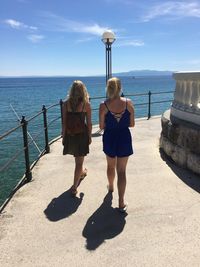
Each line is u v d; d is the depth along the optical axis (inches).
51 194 232.8
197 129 257.6
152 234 175.2
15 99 2341.3
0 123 1026.1
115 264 150.6
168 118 319.0
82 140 221.5
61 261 154.1
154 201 215.9
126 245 165.6
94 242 169.3
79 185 248.5
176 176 261.3
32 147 584.4
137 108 1310.3
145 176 263.3
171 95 2293.3
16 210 207.6
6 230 183.0
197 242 166.2
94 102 1653.5
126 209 203.3
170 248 161.6
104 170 282.4
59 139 414.0
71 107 218.8
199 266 147.2
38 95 2891.2
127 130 200.5
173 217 192.9
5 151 566.9
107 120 199.2
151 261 151.8
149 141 387.9
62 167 295.7
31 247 166.2
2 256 159.0
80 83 219.6
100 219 193.8
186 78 295.6
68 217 197.2
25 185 251.8
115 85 195.2
